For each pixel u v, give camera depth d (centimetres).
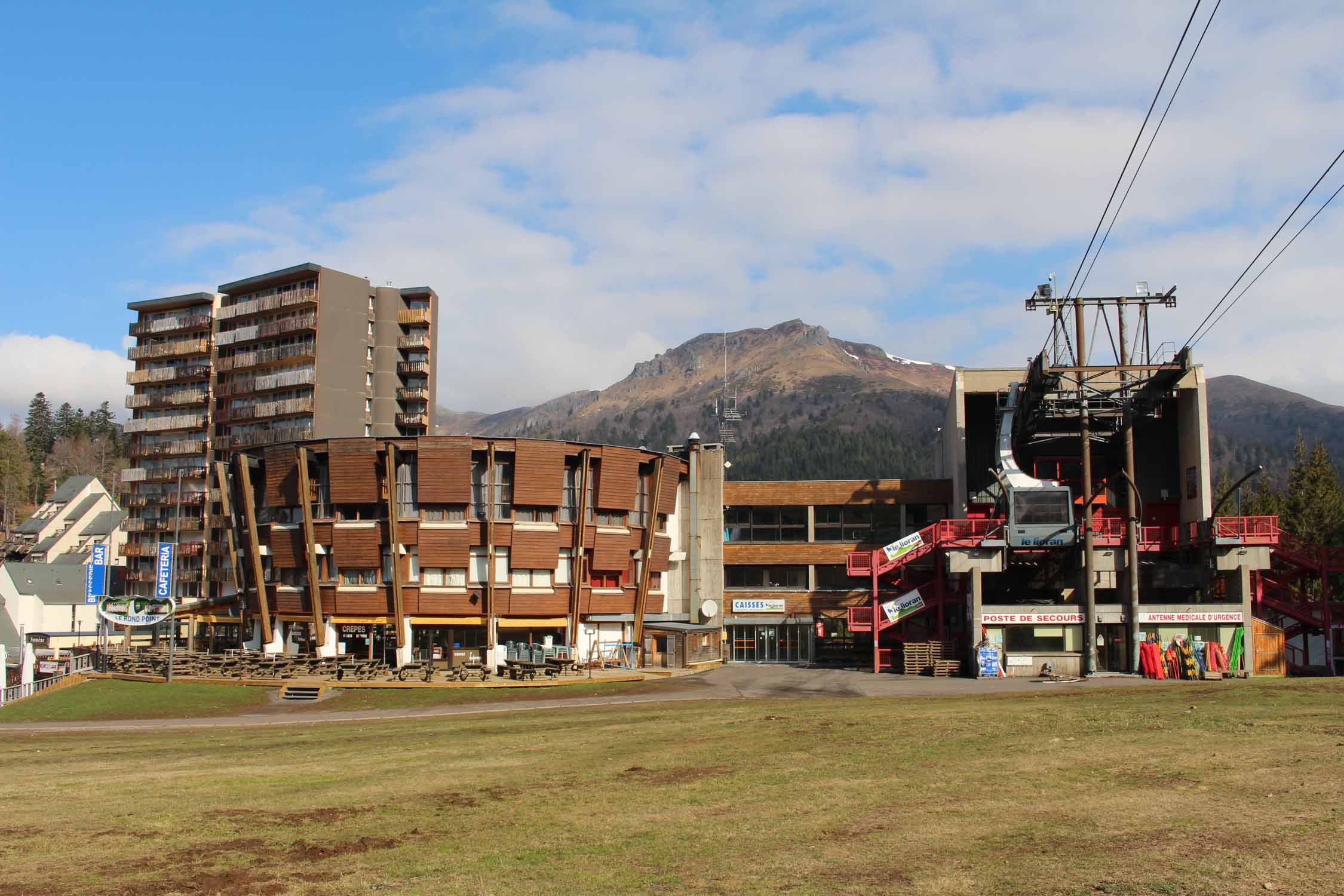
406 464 6969
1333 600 9044
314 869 1752
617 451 7319
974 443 7625
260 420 11694
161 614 7119
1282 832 1652
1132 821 1788
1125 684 5103
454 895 1577
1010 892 1441
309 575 7038
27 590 11481
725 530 8081
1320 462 11325
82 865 1808
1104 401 6144
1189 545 6006
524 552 6975
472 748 3219
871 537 7950
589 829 1973
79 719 5438
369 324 11931
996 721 3222
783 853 1716
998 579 6544
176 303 12475
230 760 3206
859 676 6291
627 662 7225
